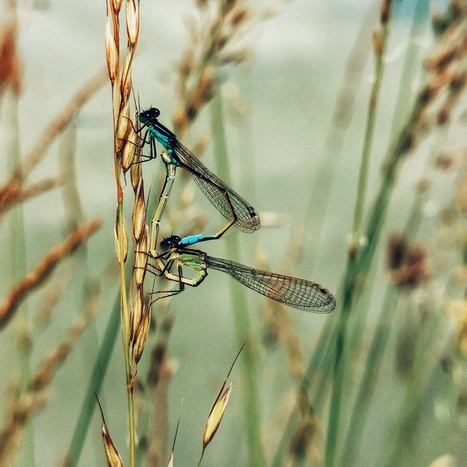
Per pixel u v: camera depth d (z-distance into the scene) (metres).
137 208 0.31
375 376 0.34
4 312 0.33
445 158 0.34
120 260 0.31
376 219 0.34
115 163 0.31
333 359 0.34
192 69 0.34
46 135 0.33
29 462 0.34
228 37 0.34
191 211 0.34
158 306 0.34
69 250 0.33
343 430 0.34
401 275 0.34
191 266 0.34
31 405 0.33
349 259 0.34
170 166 0.34
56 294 0.34
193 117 0.34
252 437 0.34
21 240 0.34
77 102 0.33
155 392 0.34
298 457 0.34
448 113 0.34
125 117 0.31
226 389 0.31
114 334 0.34
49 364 0.33
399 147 0.34
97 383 0.34
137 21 0.31
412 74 0.34
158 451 0.34
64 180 0.34
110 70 0.31
